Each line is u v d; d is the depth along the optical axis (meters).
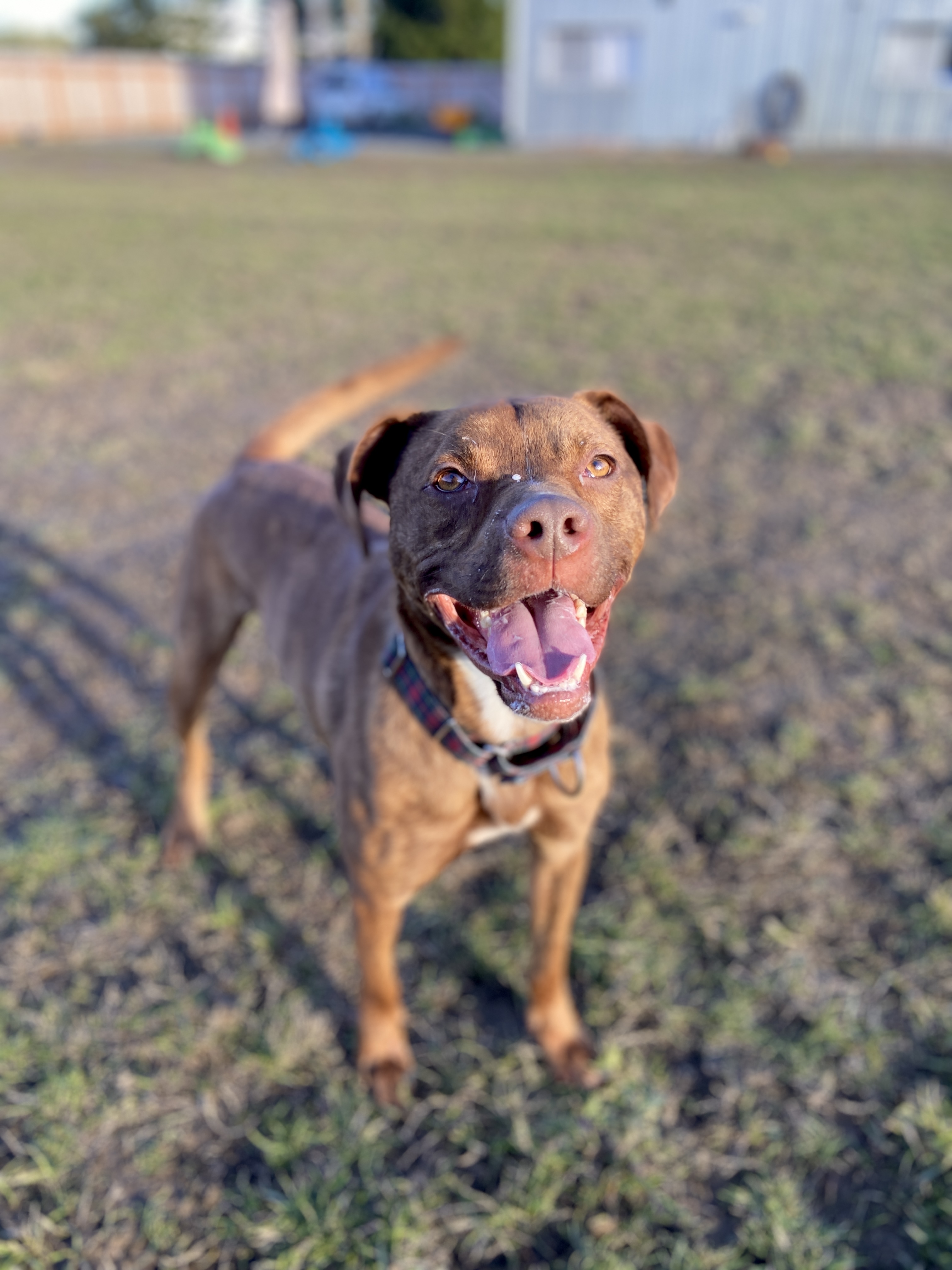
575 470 0.52
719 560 1.38
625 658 1.17
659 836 0.90
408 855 0.63
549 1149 0.65
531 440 0.52
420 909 0.84
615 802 0.96
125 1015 0.76
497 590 0.47
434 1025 0.75
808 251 3.27
